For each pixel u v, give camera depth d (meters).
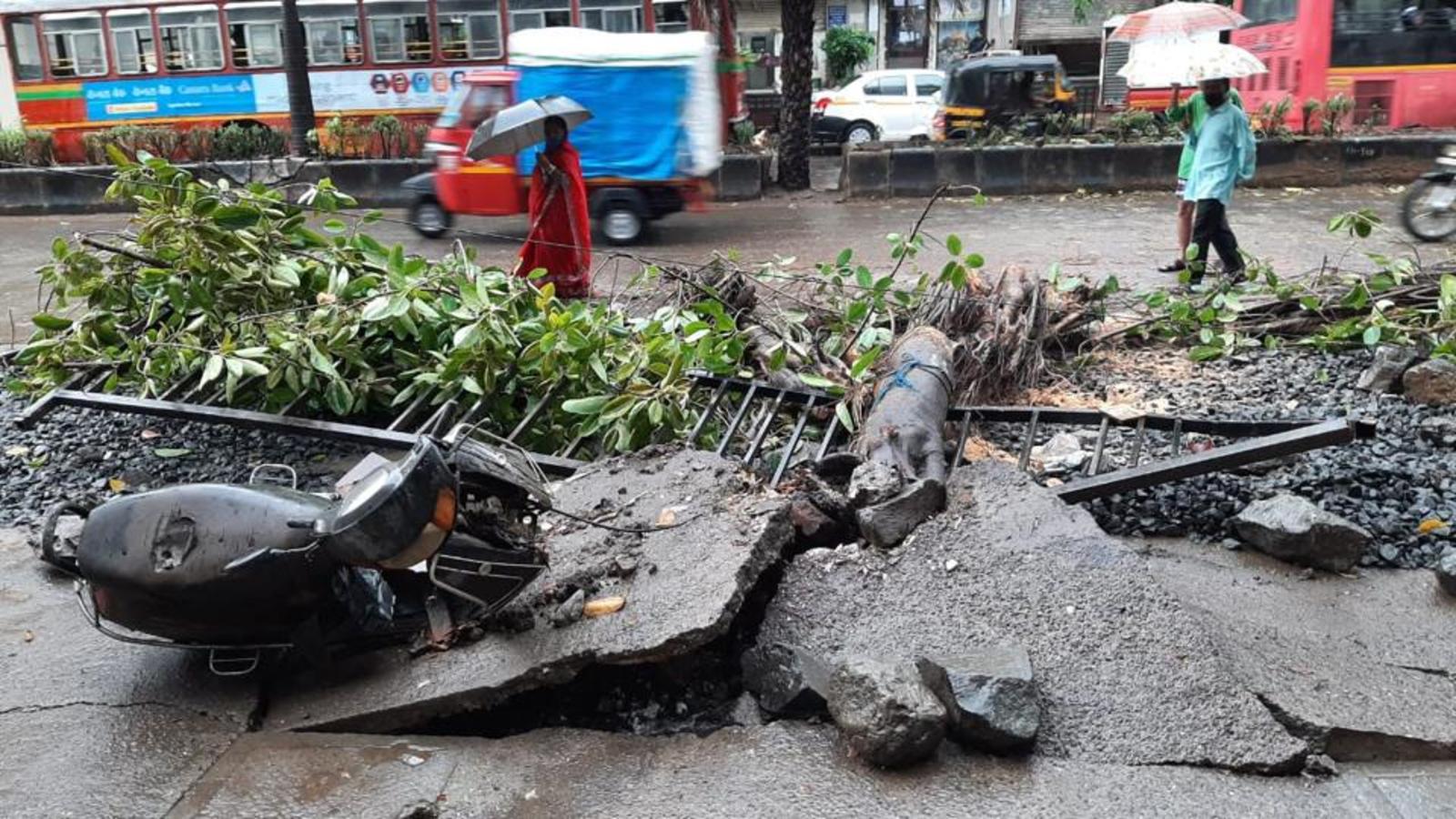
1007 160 17.00
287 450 5.91
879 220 14.68
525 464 3.77
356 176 17.34
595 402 5.02
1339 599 3.91
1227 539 4.40
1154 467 4.42
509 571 3.45
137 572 3.33
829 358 6.07
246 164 16.83
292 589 3.33
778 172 18.05
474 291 5.47
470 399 5.61
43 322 6.02
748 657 3.40
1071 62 35.62
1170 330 7.35
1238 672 3.35
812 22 17.33
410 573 3.72
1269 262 9.20
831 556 3.83
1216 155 9.02
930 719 2.92
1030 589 3.53
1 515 5.12
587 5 17.47
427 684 3.40
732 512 3.84
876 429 4.64
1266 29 18.39
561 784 3.05
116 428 6.30
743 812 2.86
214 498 3.41
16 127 19.97
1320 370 6.61
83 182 17.92
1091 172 17.03
